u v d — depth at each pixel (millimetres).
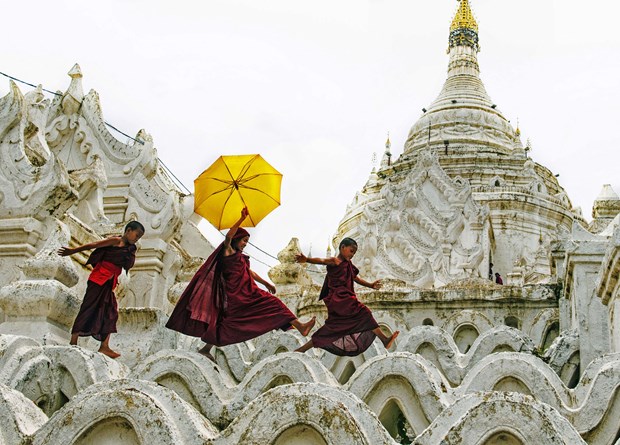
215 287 9070
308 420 5395
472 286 16734
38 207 11852
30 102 17500
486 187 37469
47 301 8953
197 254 20688
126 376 8227
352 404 5574
